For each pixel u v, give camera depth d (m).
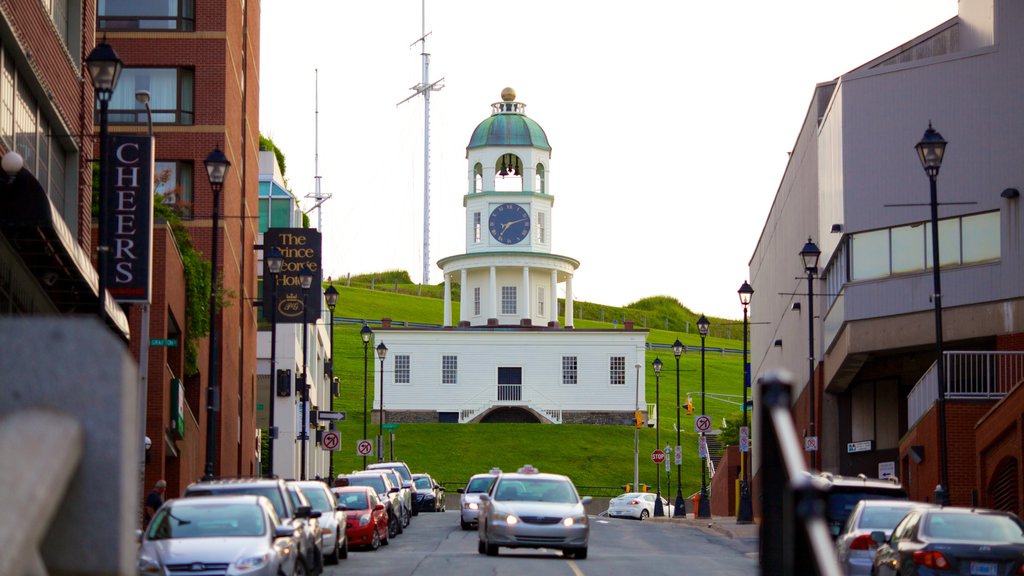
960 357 65.50
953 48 73.38
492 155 172.88
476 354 165.38
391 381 165.00
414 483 92.50
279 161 132.50
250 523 28.98
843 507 34.75
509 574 39.75
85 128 49.28
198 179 74.81
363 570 41.28
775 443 11.19
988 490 52.94
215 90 75.62
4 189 34.03
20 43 37.66
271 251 65.62
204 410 70.50
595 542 58.84
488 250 170.88
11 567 5.98
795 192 88.44
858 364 70.75
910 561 28.20
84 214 48.81
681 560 46.44
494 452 149.62
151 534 28.55
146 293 46.28
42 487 6.48
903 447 62.34
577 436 156.62
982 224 63.50
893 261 66.88
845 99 68.94
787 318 93.19
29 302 40.00
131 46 75.56
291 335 97.69
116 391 7.27
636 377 165.25
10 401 7.20
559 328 165.75
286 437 96.62
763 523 11.19
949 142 64.81
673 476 145.75
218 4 76.12
